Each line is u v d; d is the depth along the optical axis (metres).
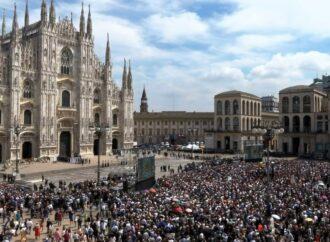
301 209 39.41
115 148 133.25
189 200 43.97
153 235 29.45
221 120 159.12
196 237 30.19
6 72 98.38
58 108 110.56
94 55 122.62
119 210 39.47
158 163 110.12
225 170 74.06
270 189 50.44
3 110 97.81
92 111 120.62
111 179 67.06
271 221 35.03
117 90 132.38
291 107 140.12
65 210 45.06
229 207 39.62
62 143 113.19
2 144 97.75
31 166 92.62
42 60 105.69
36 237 35.53
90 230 33.72
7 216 40.72
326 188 53.34
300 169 74.69
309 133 133.12
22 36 110.62
